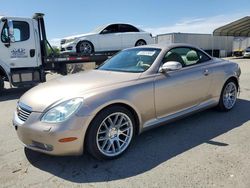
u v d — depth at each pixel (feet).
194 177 9.88
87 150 11.08
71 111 10.37
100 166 11.10
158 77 13.12
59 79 13.58
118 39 42.14
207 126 15.23
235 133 14.03
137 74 12.91
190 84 14.56
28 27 28.09
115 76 12.91
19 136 11.35
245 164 10.67
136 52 15.30
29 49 28.40
